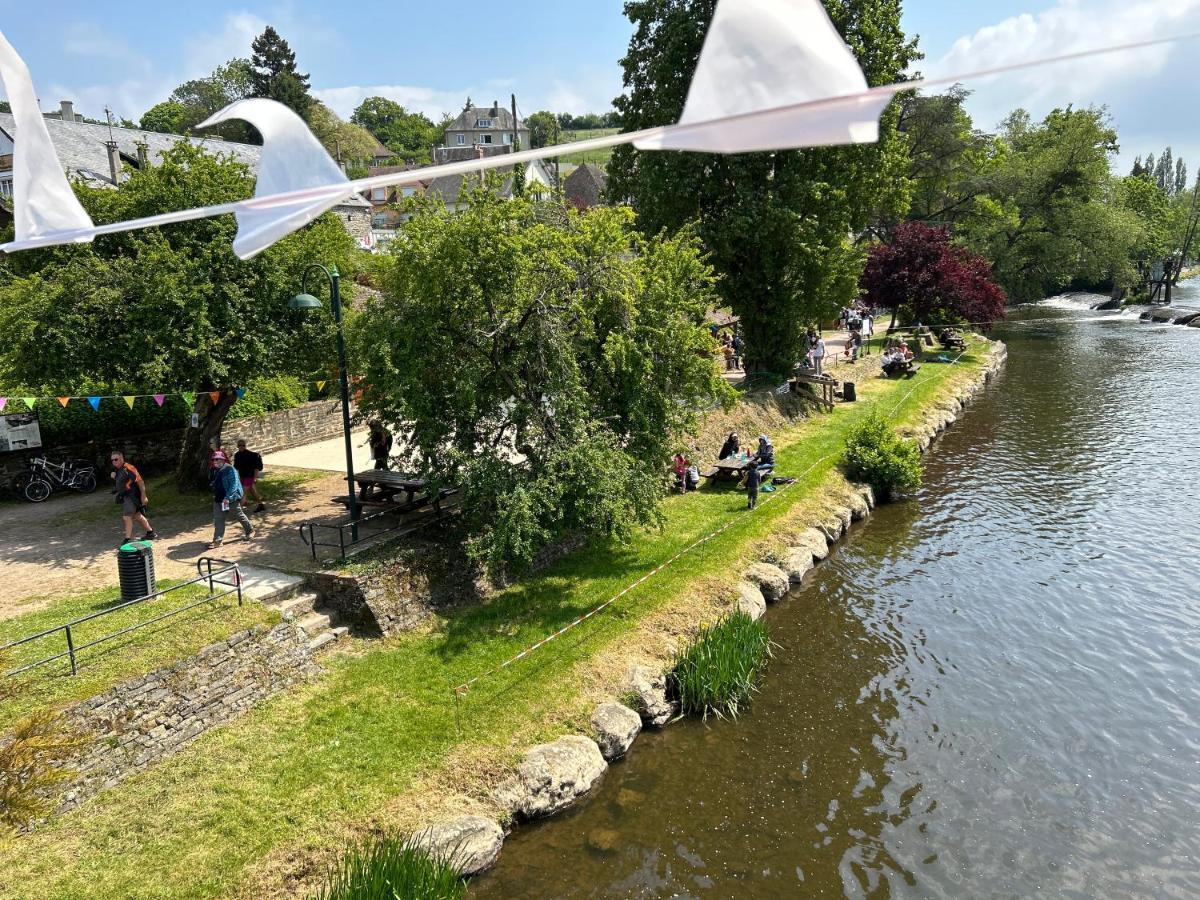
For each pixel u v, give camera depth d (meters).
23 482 21.28
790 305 33.47
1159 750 13.88
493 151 112.06
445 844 10.73
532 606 16.81
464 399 16.25
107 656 12.33
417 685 13.88
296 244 19.88
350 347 17.19
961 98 59.78
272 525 18.66
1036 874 11.30
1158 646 17.11
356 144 90.56
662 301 19.58
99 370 17.67
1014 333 67.25
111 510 20.33
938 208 71.25
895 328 55.16
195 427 21.44
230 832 10.59
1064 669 16.30
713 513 22.47
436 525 17.89
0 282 20.98
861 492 25.50
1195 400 38.56
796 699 15.32
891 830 12.07
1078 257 71.88
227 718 12.73
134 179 19.45
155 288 17.59
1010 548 22.19
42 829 10.38
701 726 14.48
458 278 16.38
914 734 14.30
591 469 16.36
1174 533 22.81
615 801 12.52
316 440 28.09
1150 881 11.19
